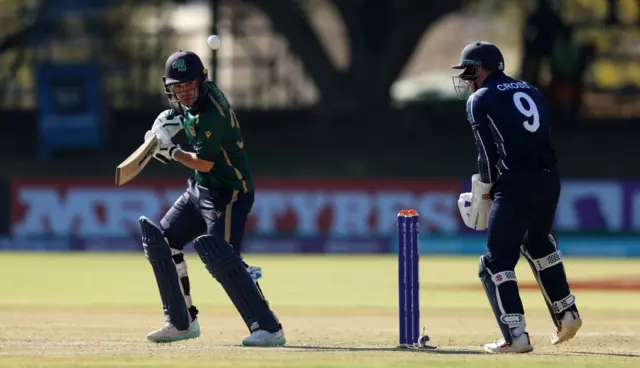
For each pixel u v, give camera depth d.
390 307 45.88
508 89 27.94
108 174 101.19
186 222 29.25
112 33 119.25
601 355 27.44
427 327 37.31
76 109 104.00
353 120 110.19
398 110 110.38
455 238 75.50
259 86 120.00
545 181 27.73
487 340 32.81
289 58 123.38
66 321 38.28
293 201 78.25
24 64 125.81
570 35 106.62
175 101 28.30
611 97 117.50
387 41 110.56
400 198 76.75
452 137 109.94
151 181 78.56
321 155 105.88
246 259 72.12
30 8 117.38
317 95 126.31
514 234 27.83
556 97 106.12
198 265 66.38
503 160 27.86
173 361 24.81
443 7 108.62
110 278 60.28
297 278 60.06
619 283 56.28
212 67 77.94
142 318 39.72
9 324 36.94
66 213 79.50
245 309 28.83
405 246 28.33
